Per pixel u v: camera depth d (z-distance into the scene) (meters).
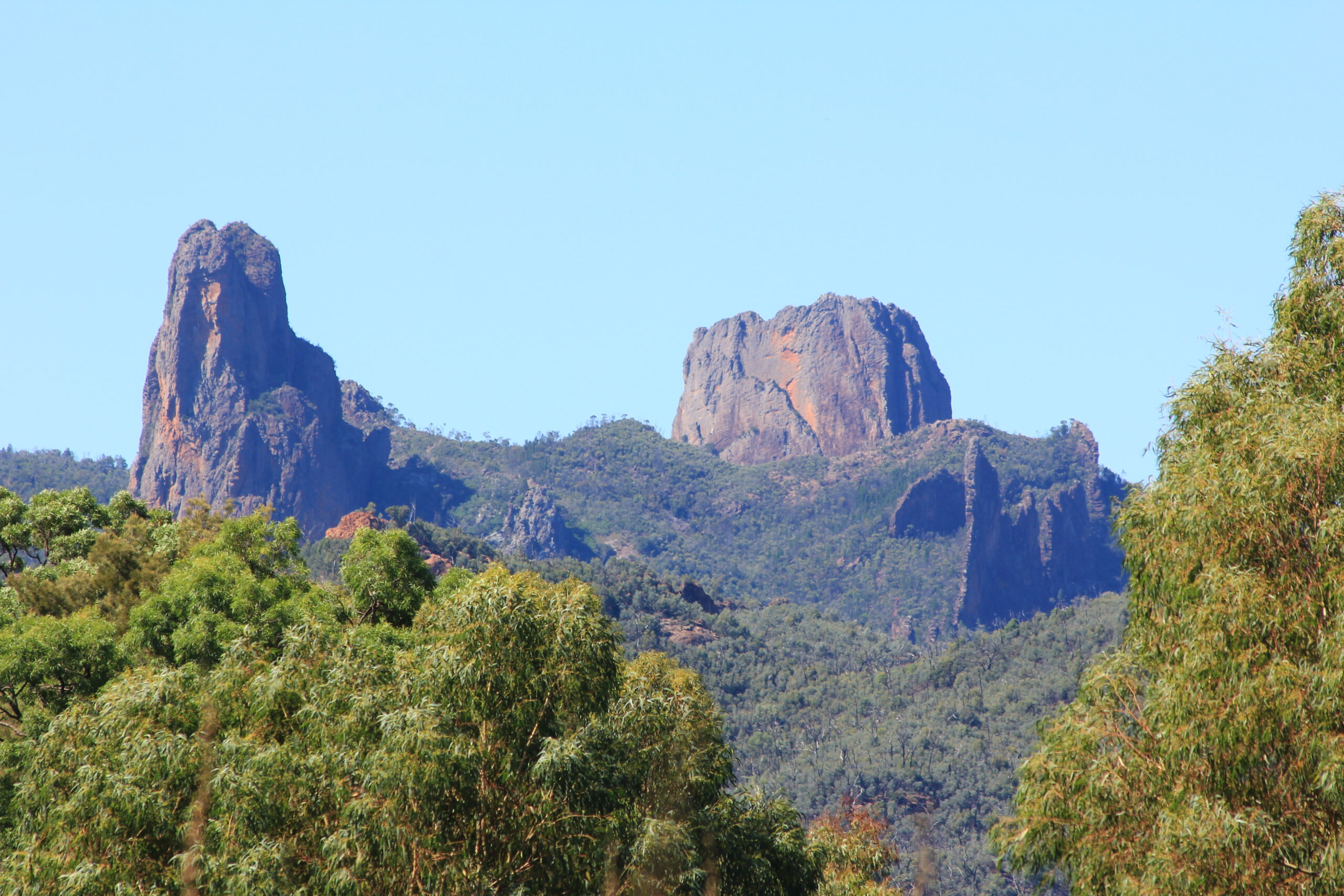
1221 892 68.00
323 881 80.62
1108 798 77.56
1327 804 68.25
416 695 86.94
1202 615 72.69
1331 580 69.69
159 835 87.75
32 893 90.19
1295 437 73.75
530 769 85.38
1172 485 79.19
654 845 85.31
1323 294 84.00
